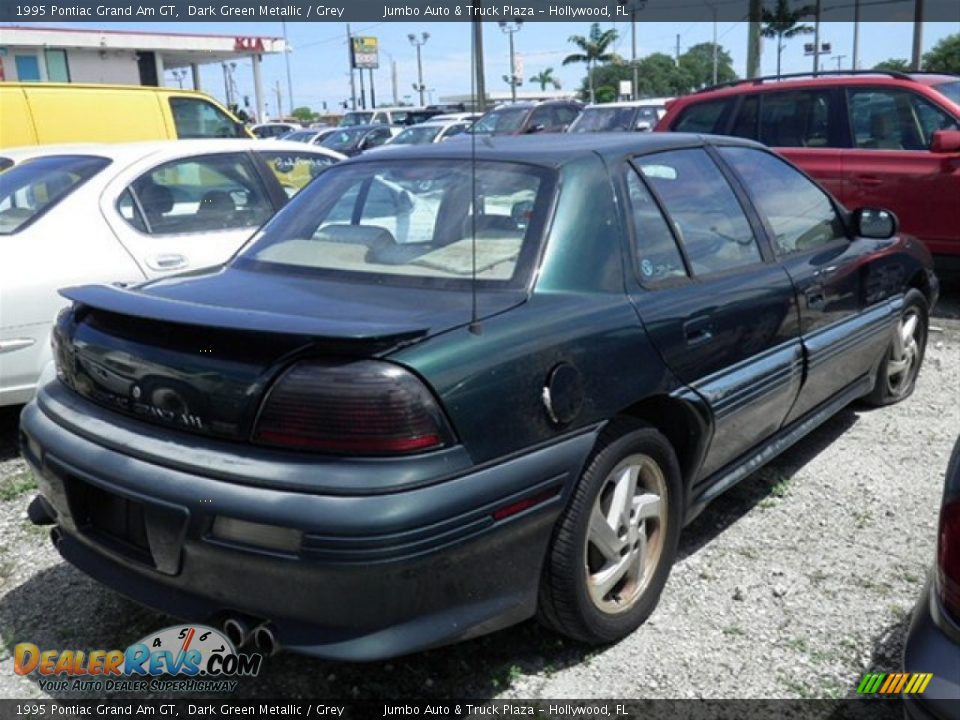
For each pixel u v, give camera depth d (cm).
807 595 334
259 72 3059
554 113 1791
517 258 295
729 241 372
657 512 317
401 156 369
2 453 497
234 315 253
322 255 330
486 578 255
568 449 271
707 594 336
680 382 316
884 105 757
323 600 237
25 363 477
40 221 508
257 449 242
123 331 275
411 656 302
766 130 814
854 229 470
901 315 496
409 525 231
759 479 436
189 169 582
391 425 233
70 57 2569
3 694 290
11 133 959
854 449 470
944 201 719
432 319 259
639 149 350
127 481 255
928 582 230
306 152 670
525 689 286
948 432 491
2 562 372
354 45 4597
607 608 300
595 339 284
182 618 258
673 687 285
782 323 377
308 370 238
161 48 2730
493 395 252
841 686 285
